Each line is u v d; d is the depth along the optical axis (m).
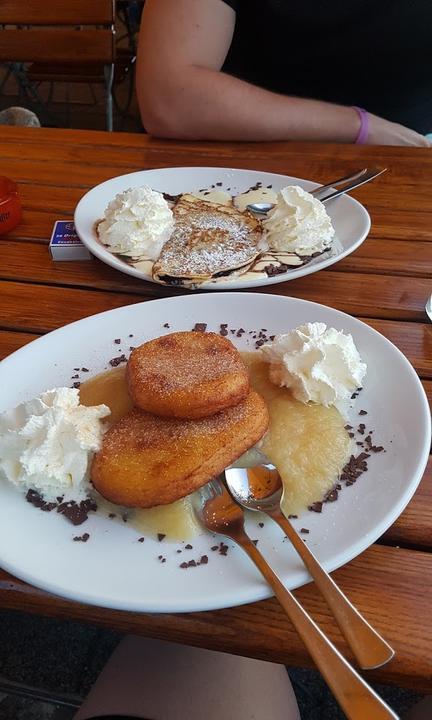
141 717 0.39
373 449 0.34
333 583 0.27
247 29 0.89
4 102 2.03
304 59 0.88
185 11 0.81
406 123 0.94
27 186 0.68
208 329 0.44
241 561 0.28
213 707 0.39
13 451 0.33
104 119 1.92
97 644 0.68
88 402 0.38
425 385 0.41
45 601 0.29
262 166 0.71
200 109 0.76
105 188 0.64
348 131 0.79
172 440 0.32
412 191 0.65
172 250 0.54
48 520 0.31
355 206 0.58
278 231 0.55
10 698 0.64
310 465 0.33
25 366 0.41
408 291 0.50
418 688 0.26
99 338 0.43
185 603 0.26
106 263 0.53
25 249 0.57
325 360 0.37
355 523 0.29
